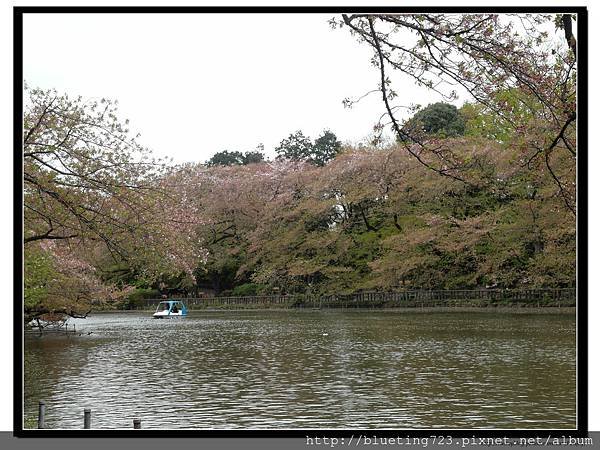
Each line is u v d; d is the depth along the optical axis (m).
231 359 26.16
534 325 35.03
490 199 45.78
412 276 51.78
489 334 31.55
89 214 14.98
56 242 22.67
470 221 44.34
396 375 20.88
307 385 19.55
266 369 23.09
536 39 9.74
